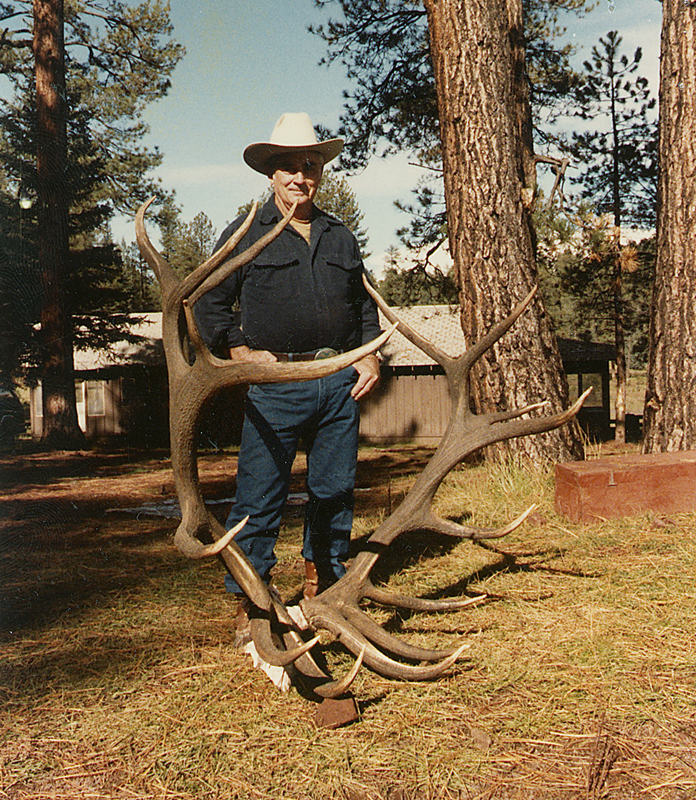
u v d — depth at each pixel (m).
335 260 2.90
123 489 8.98
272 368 1.97
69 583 3.67
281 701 2.24
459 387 2.69
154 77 19.98
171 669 2.49
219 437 18.30
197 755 1.96
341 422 2.90
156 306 28.39
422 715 2.12
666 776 1.79
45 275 15.07
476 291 6.20
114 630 2.90
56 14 16.34
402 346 22.56
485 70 6.12
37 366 15.28
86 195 16.64
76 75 19.83
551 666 2.39
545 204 8.20
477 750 1.93
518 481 5.32
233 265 2.08
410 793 1.77
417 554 3.78
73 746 2.02
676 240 5.07
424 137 14.89
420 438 22.47
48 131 14.83
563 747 1.94
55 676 2.47
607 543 3.74
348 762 1.90
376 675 2.39
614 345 21.70
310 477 2.97
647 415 5.31
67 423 16.00
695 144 5.00
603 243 8.73
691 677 2.26
